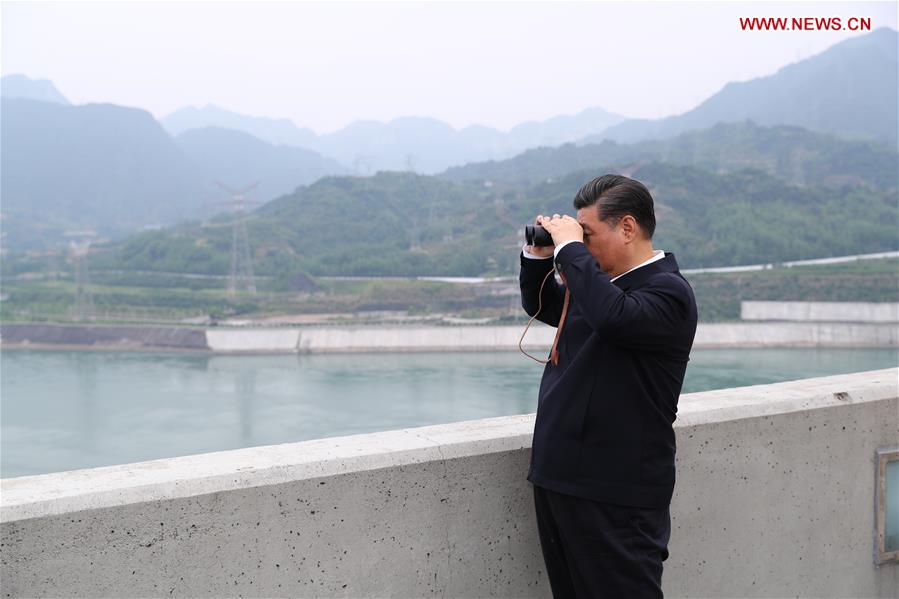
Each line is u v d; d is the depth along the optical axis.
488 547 2.34
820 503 2.89
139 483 1.86
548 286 2.40
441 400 71.12
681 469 2.59
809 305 125.56
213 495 1.92
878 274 138.75
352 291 166.88
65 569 1.77
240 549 1.96
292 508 2.02
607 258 2.14
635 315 1.89
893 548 3.06
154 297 164.12
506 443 2.34
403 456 2.18
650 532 2.02
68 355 111.19
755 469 2.74
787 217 197.12
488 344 114.25
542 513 2.17
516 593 2.40
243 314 148.75
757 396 2.84
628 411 1.99
